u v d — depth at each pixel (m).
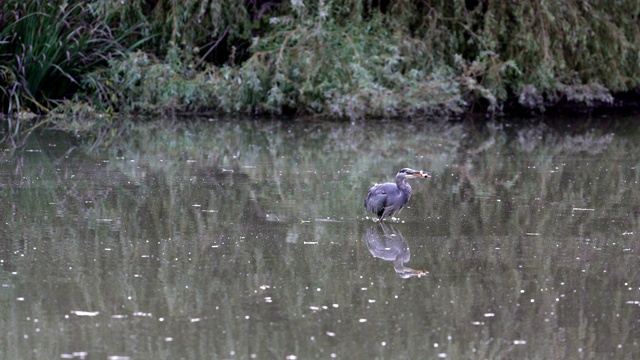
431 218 15.58
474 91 29.16
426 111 27.86
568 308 11.16
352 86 27.33
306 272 12.52
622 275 12.43
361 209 16.17
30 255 13.13
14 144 22.50
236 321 10.67
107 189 17.50
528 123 28.00
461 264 12.93
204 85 27.45
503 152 22.42
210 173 19.25
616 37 28.92
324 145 23.27
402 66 28.41
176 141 23.59
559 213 15.95
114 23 28.86
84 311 10.94
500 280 12.20
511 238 14.30
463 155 21.92
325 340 10.12
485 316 10.89
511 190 17.84
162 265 12.73
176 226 14.84
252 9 30.11
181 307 11.11
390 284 12.03
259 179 18.66
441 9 28.95
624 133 25.98
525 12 28.56
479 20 29.50
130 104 28.05
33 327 10.42
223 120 27.55
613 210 16.17
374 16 28.50
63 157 20.84
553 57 28.75
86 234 14.28
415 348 9.93
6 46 27.03
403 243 13.98
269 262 12.95
